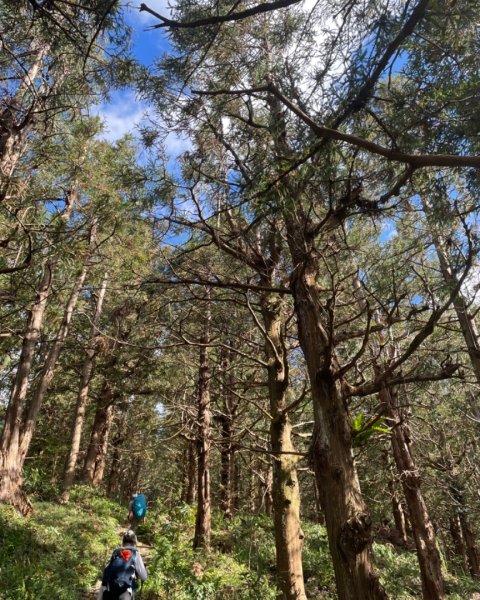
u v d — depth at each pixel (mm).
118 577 5203
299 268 4852
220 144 5555
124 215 5844
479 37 3596
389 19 3295
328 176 3834
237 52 4824
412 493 9000
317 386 4156
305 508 21766
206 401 11680
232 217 5695
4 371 17359
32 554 7871
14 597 5875
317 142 3598
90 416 25234
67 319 14258
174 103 4926
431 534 8758
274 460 6441
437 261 6961
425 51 3758
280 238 4988
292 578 5809
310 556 11469
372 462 13359
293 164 3723
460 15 3309
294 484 6348
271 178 3891
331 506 3691
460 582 13891
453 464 13211
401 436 9328
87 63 5254
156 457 19594
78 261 7148
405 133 3812
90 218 6824
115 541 10719
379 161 4363
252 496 19656
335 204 4828
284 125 3949
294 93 3918
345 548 3480
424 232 5707
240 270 6980
